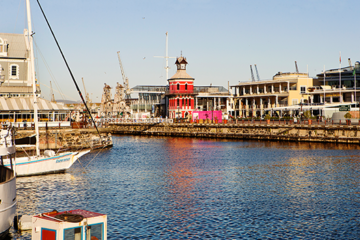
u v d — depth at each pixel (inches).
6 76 3789.4
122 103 7795.3
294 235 1135.6
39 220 892.0
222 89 6953.7
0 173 1222.3
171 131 4886.8
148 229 1187.9
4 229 1102.4
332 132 3400.6
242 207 1403.8
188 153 2930.6
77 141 3179.1
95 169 2194.9
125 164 2394.2
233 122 4613.7
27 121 3213.6
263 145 3383.4
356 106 4707.2
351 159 2416.3
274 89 5915.4
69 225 858.1
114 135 5103.3
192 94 5821.9
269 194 1582.2
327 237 1120.8
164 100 6441.9
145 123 5147.6
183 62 5876.0
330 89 5359.3
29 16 1972.2
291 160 2439.7
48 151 2006.6
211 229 1186.6
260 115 5895.7
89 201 1489.9
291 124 3708.2
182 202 1475.1
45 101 3312.0
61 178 1909.4
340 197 1523.1
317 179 1850.4
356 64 5521.7
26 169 1916.8
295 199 1502.2
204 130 4539.9
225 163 2389.3
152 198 1535.4
